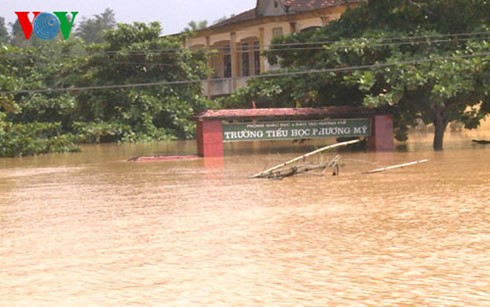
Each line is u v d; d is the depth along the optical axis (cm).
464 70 2833
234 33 5553
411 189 1719
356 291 836
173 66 5031
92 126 4794
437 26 3114
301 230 1223
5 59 5294
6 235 1263
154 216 1430
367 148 3133
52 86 5241
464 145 3322
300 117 3084
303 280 889
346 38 3231
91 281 913
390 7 3167
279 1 5169
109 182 2117
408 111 3303
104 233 1253
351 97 3372
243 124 2992
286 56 3441
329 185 1858
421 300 796
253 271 940
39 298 841
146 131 4850
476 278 880
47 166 2834
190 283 888
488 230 1180
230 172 2306
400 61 2927
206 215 1419
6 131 3609
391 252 1035
